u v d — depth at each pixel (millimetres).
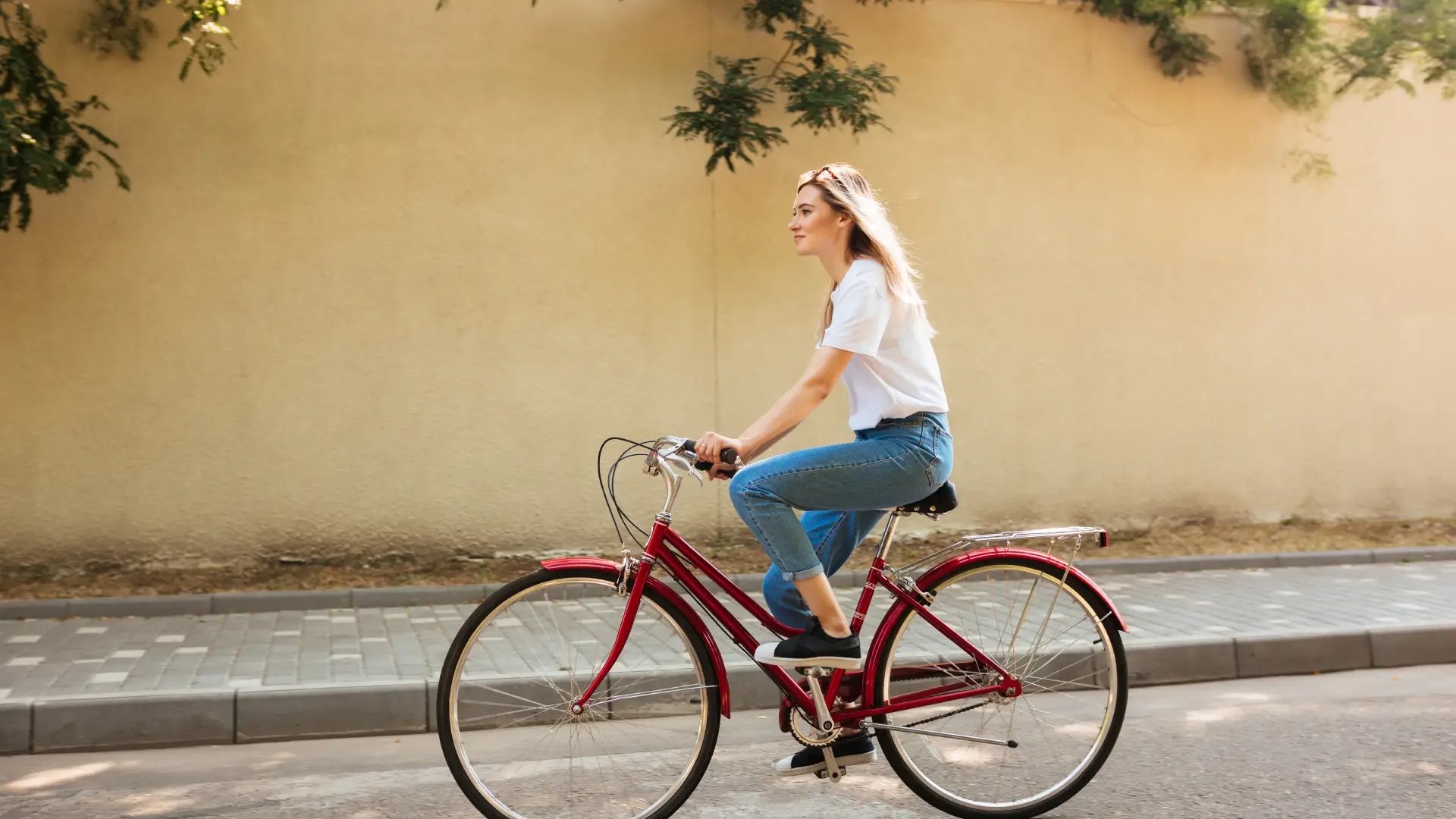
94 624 6148
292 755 4453
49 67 6977
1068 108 8375
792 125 7621
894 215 8125
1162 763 4180
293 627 6129
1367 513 8945
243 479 7270
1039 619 3658
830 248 3465
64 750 4480
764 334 7961
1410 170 8961
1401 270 8969
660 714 3535
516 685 3486
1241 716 4848
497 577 7262
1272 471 8781
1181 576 7555
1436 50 8406
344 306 7383
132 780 4125
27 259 6988
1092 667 3691
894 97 8094
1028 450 8359
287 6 7273
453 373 7531
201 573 7117
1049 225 8367
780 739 4648
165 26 7117
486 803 3463
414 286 7469
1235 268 8688
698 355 7859
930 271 8172
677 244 7820
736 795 3889
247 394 7270
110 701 4535
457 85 7500
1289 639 5684
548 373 7656
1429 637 5871
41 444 7020
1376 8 8570
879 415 3383
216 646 5648
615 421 7750
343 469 7395
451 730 3455
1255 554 7988
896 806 3771
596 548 7730
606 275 7723
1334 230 8852
